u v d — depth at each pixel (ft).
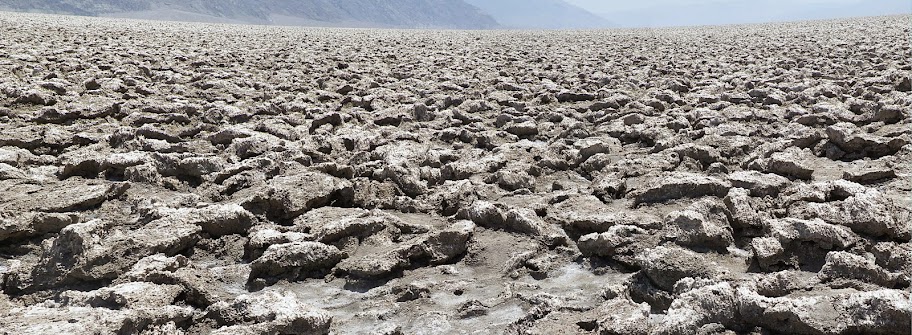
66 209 18.58
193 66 54.75
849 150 24.30
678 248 14.93
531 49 78.33
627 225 16.75
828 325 11.56
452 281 15.16
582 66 58.23
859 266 13.41
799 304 11.93
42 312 12.62
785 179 19.80
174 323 12.64
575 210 18.70
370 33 132.26
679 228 15.96
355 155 24.77
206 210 17.31
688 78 48.01
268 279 15.28
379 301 14.55
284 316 12.60
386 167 21.47
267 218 18.38
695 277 13.89
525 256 15.99
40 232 17.22
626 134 28.55
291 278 15.37
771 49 68.44
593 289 14.70
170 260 14.90
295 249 15.60
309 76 49.90
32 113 31.32
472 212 18.04
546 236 16.78
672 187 19.22
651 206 19.01
